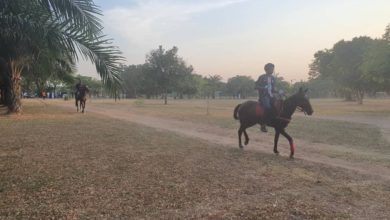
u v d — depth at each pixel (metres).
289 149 12.61
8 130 16.45
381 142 14.36
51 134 15.25
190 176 8.14
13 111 26.84
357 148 12.95
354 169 9.35
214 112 33.62
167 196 6.64
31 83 36.53
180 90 59.91
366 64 41.78
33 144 12.43
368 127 20.09
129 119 24.66
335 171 8.95
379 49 37.25
